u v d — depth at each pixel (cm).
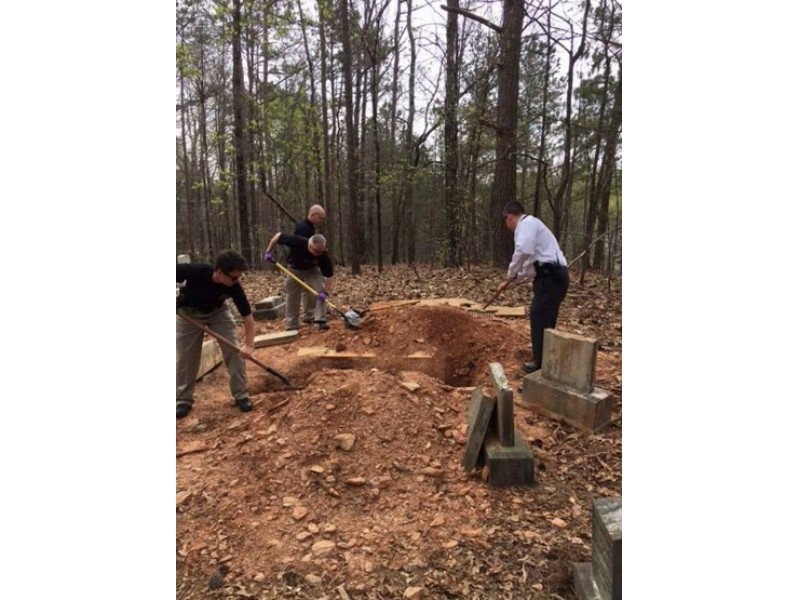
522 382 426
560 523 265
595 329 593
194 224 2230
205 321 400
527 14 856
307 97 1762
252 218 1661
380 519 268
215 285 388
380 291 843
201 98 1653
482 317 584
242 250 1404
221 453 332
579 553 242
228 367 407
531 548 246
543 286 437
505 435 301
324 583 224
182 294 392
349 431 331
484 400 304
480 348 521
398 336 543
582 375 371
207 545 250
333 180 1838
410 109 1539
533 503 283
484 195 1446
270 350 543
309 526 261
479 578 227
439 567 233
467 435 333
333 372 397
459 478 304
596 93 1198
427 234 2047
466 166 1108
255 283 1025
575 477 311
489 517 270
